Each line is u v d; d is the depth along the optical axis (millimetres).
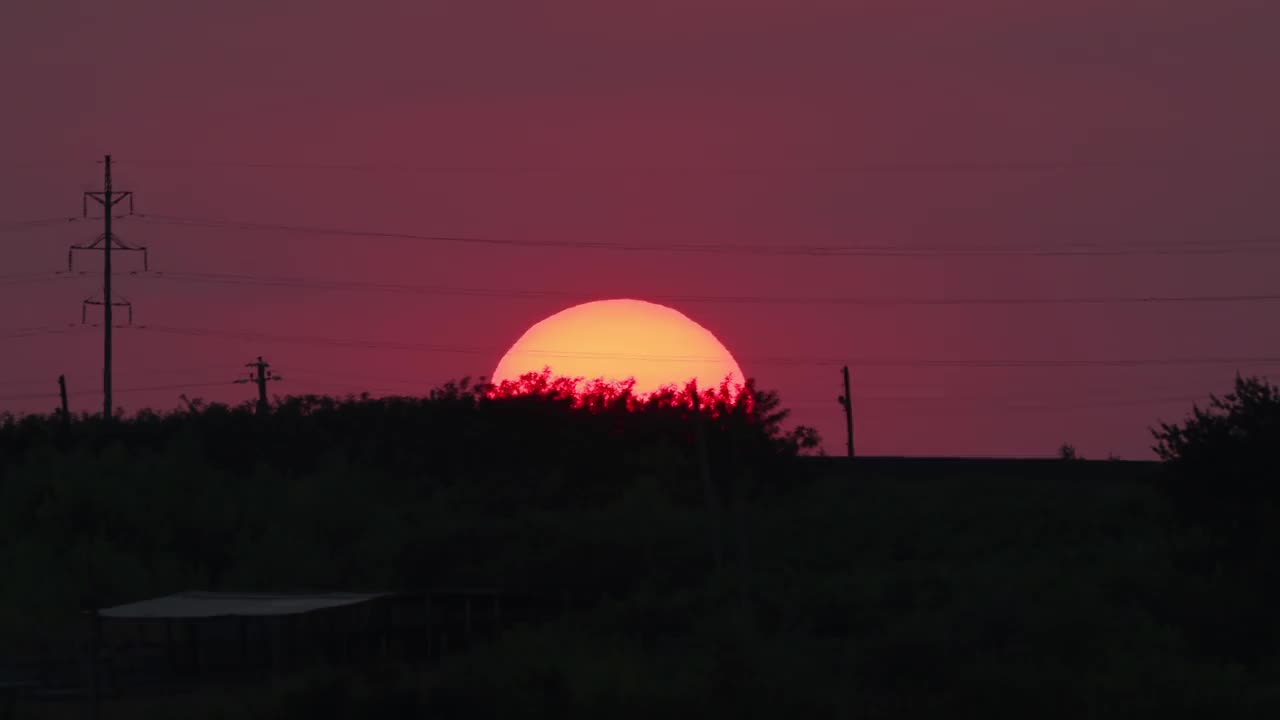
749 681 147625
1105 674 157750
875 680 162625
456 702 140000
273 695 151375
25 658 190500
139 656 190375
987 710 142875
